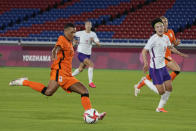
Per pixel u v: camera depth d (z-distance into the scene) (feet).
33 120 100.58
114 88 186.70
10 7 451.94
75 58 326.44
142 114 113.91
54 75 100.89
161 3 416.87
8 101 139.44
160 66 118.93
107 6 431.43
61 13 434.71
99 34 394.73
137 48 318.86
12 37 386.32
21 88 181.68
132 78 240.94
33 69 305.73
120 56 321.93
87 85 199.52
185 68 305.53
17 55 339.77
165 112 118.52
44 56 333.42
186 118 107.96
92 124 95.50
